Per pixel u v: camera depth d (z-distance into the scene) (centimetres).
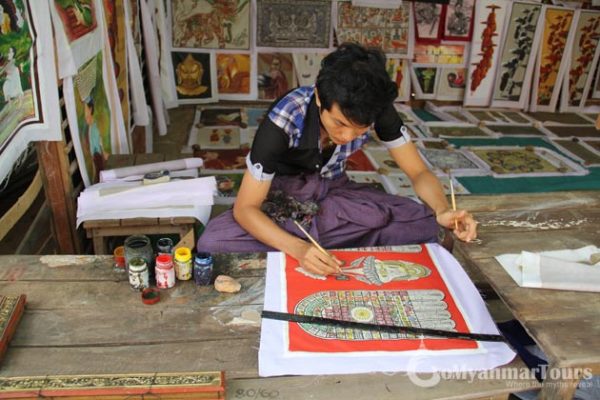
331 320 126
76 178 229
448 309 131
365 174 342
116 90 272
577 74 509
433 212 179
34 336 121
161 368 113
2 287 136
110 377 109
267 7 447
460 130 446
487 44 482
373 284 140
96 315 128
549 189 340
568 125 478
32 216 237
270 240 153
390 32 468
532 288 130
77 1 215
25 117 179
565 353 109
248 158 159
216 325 126
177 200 200
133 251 138
